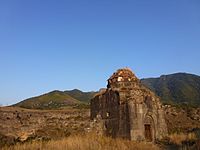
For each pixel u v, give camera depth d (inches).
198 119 1705.2
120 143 928.3
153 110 1280.8
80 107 1894.7
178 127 1587.1
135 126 1167.0
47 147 845.2
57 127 1155.9
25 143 918.4
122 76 1365.7
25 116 1105.4
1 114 1036.5
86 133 1194.6
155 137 1234.0
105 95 1333.7
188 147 883.4
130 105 1198.3
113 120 1251.2
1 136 984.3
